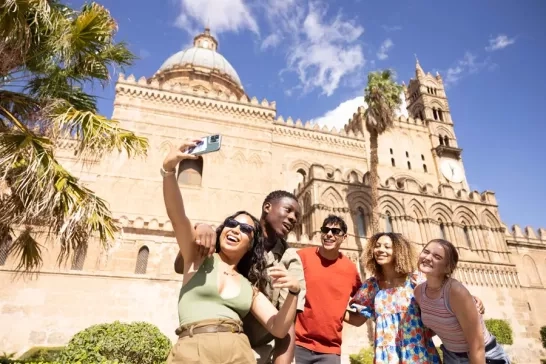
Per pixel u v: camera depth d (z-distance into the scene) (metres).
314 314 4.61
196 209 30.83
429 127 44.81
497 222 33.34
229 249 3.28
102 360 8.74
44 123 9.55
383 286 5.09
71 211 8.63
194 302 2.98
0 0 8.55
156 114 32.78
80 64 10.91
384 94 27.70
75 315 18.81
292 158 37.19
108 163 29.69
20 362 8.77
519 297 29.84
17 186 8.21
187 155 2.97
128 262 21.55
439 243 4.22
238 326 2.96
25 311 18.14
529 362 27.22
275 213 4.00
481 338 3.85
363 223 29.88
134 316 19.75
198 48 50.59
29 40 9.28
